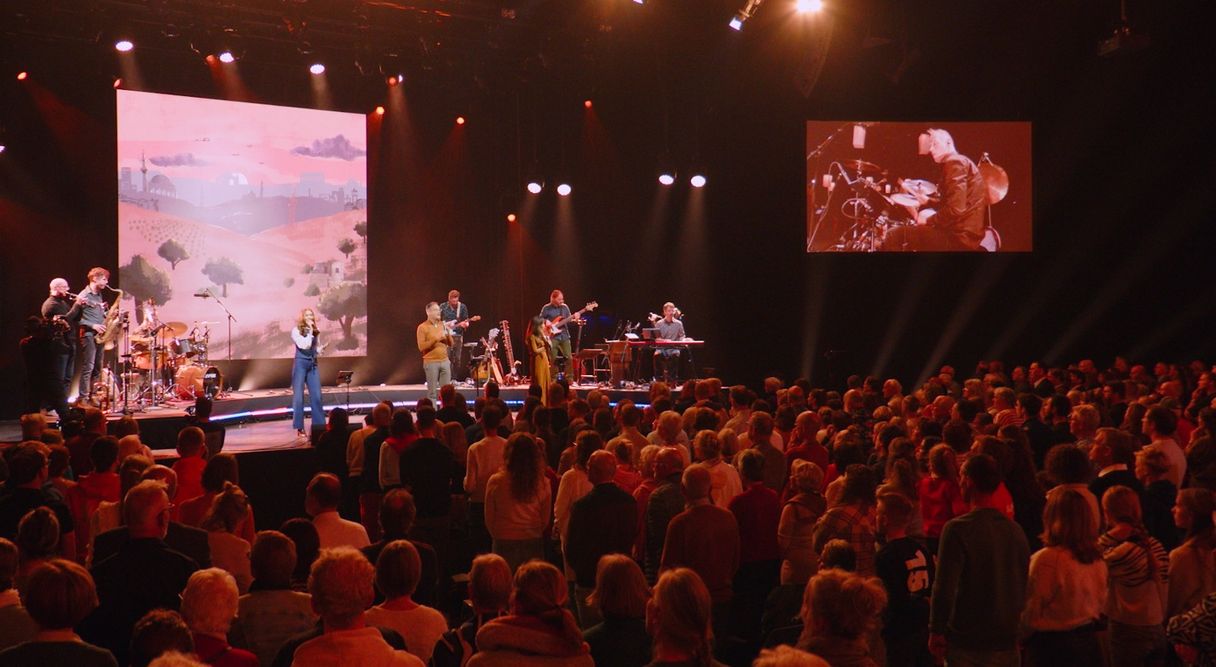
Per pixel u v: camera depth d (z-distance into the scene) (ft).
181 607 10.32
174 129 52.70
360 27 47.93
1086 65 53.26
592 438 18.69
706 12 45.68
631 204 58.70
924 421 22.44
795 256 55.47
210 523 15.44
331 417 27.68
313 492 16.17
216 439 27.99
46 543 13.35
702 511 15.94
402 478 21.79
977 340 55.06
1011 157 53.52
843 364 52.80
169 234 52.54
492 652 10.34
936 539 17.02
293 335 40.34
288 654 10.44
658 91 56.24
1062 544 13.37
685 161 56.29
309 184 56.13
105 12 44.57
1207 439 19.35
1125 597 14.64
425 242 59.52
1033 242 53.72
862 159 53.26
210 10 45.78
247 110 54.54
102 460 19.13
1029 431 23.30
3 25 44.27
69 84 50.26
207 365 50.88
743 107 54.65
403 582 12.19
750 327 56.75
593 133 59.00
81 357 43.04
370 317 58.29
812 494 16.76
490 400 24.49
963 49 52.70
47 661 9.52
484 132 60.59
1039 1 50.90
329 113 56.59
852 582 9.73
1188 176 53.06
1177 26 51.72
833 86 54.08
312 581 10.12
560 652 10.28
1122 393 31.17
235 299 54.13
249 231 54.54
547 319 53.42
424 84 58.39
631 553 17.11
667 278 58.39
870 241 53.42
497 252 60.70
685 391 30.19
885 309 55.42
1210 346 53.21
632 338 52.26
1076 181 54.08
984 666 13.23
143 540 13.03
